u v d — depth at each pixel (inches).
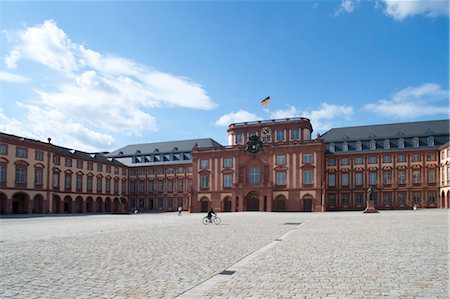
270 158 3462.1
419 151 3368.6
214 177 3646.7
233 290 407.2
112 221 1823.3
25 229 1249.4
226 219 1955.0
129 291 404.8
